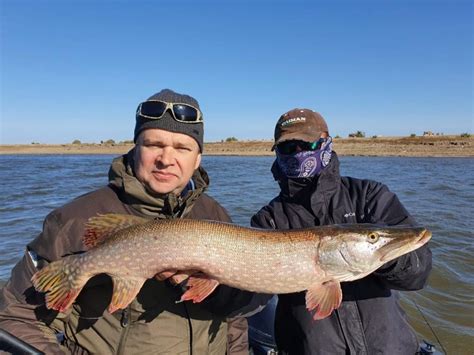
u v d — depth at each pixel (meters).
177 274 0.83
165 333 0.81
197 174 0.94
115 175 0.86
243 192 5.05
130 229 0.82
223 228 0.88
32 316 0.77
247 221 3.48
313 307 0.90
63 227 0.80
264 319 1.32
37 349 0.73
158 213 0.87
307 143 1.03
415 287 0.93
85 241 0.80
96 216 0.82
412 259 0.90
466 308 1.75
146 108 0.82
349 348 0.95
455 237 2.86
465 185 5.59
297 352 1.02
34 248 0.79
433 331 1.55
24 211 3.85
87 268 0.79
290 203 1.08
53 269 0.77
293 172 1.05
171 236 0.83
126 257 0.81
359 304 0.96
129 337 0.80
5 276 2.10
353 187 1.07
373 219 1.01
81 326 0.81
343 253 0.90
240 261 0.87
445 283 2.01
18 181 6.26
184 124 0.82
